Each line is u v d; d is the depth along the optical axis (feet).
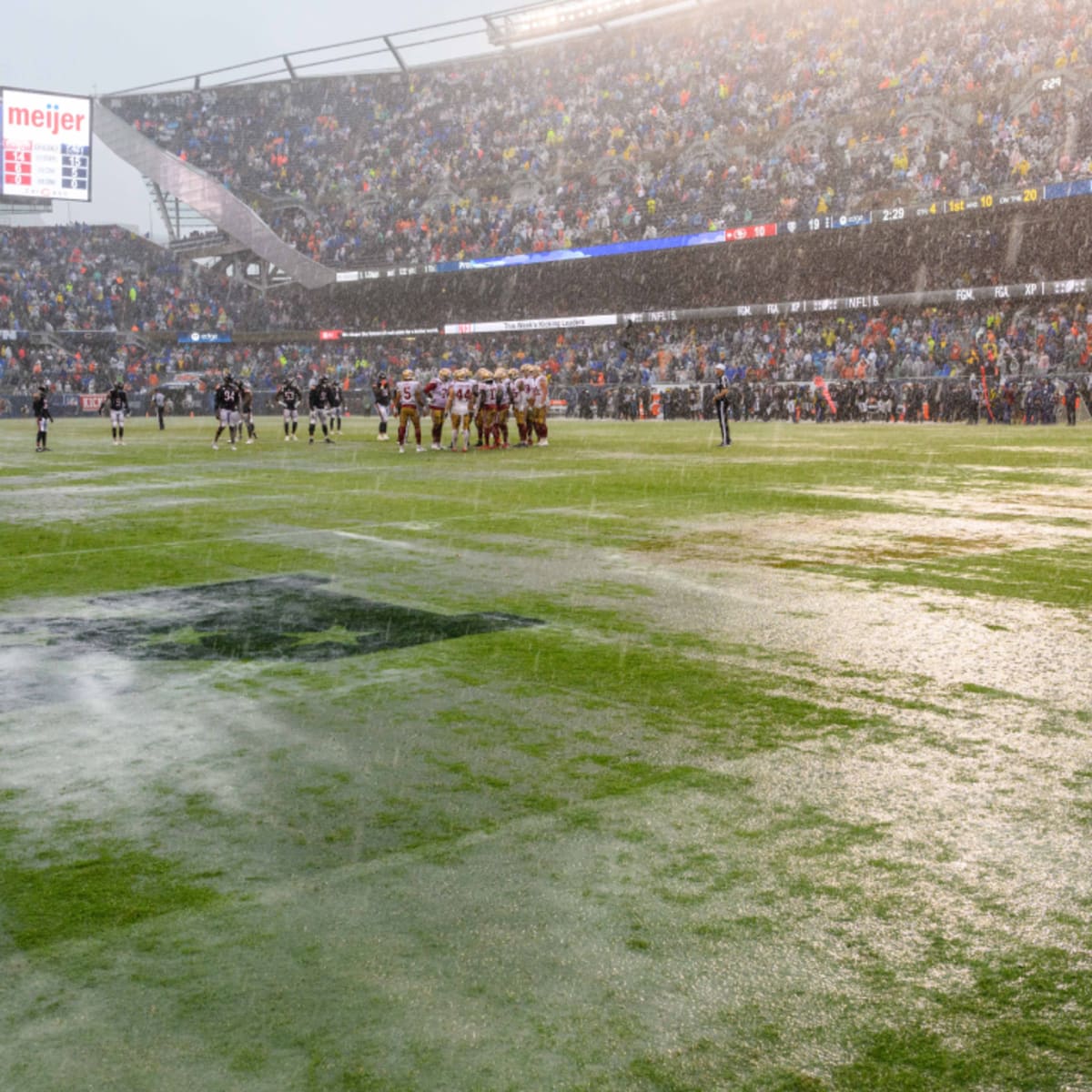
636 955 10.76
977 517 44.24
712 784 15.44
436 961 10.71
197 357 225.97
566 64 207.10
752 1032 9.46
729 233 159.74
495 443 91.30
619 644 23.77
